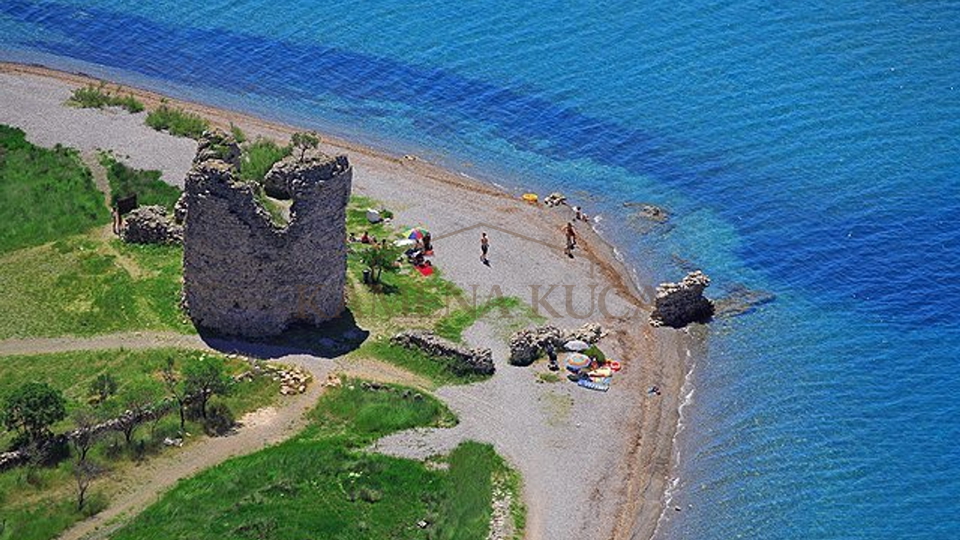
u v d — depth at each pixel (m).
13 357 181.00
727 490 171.25
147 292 195.38
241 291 184.00
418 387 180.50
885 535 164.25
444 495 161.75
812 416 185.50
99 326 188.75
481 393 181.12
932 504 169.25
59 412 162.00
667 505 168.12
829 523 166.25
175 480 159.88
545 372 187.00
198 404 171.25
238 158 194.75
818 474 174.50
